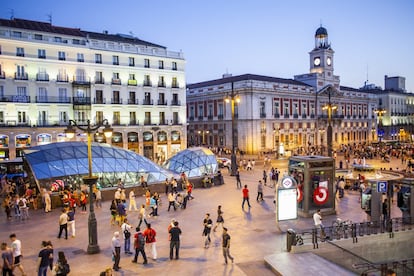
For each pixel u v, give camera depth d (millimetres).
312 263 13508
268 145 66500
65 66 48812
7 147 44344
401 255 17156
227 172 41906
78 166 27469
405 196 19047
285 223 17609
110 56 52656
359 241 16219
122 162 29594
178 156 35969
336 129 82438
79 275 12727
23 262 14125
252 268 13328
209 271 13016
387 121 105938
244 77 69312
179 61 59281
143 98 55625
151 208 22844
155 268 13281
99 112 51625
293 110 71562
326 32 80938
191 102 77125
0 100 43906
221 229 18188
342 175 30188
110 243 16281
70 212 17344
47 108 47500
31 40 46062
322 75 78312
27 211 21500
